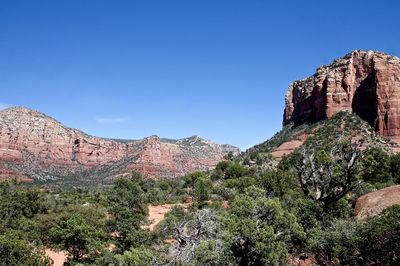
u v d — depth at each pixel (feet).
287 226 78.79
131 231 142.92
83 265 107.24
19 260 90.07
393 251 66.08
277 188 165.48
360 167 113.91
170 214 169.99
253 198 87.66
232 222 74.64
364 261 69.56
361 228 72.64
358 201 111.14
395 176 196.85
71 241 121.19
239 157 456.04
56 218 158.40
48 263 96.63
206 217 89.45
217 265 71.67
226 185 257.14
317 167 115.85
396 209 71.36
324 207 104.53
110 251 125.49
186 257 78.13
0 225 155.53
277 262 71.56
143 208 193.26
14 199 209.77
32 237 151.12
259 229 73.72
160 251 106.22
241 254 73.87
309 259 81.71
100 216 192.54
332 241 75.10
